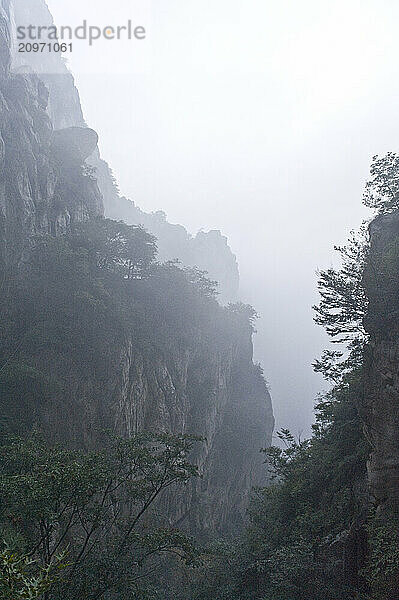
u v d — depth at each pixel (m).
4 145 55.56
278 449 35.62
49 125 74.88
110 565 18.61
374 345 18.75
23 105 67.19
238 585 24.20
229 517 79.25
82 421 46.66
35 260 54.12
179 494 62.66
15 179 56.25
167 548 21.62
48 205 63.97
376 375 18.16
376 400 17.81
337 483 23.52
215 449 80.62
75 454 21.11
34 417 41.69
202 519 66.38
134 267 70.31
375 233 23.56
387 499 16.58
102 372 50.28
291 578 19.41
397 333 17.64
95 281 55.56
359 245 24.59
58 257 53.34
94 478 18.27
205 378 78.06
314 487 26.28
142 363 57.75
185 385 69.56
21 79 68.94
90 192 79.56
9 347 46.81
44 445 23.89
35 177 61.94
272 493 32.19
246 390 94.31
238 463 82.81
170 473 21.98
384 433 17.22
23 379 42.38
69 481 17.39
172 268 73.12
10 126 60.38
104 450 21.98
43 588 9.19
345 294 23.50
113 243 65.50
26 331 49.09
